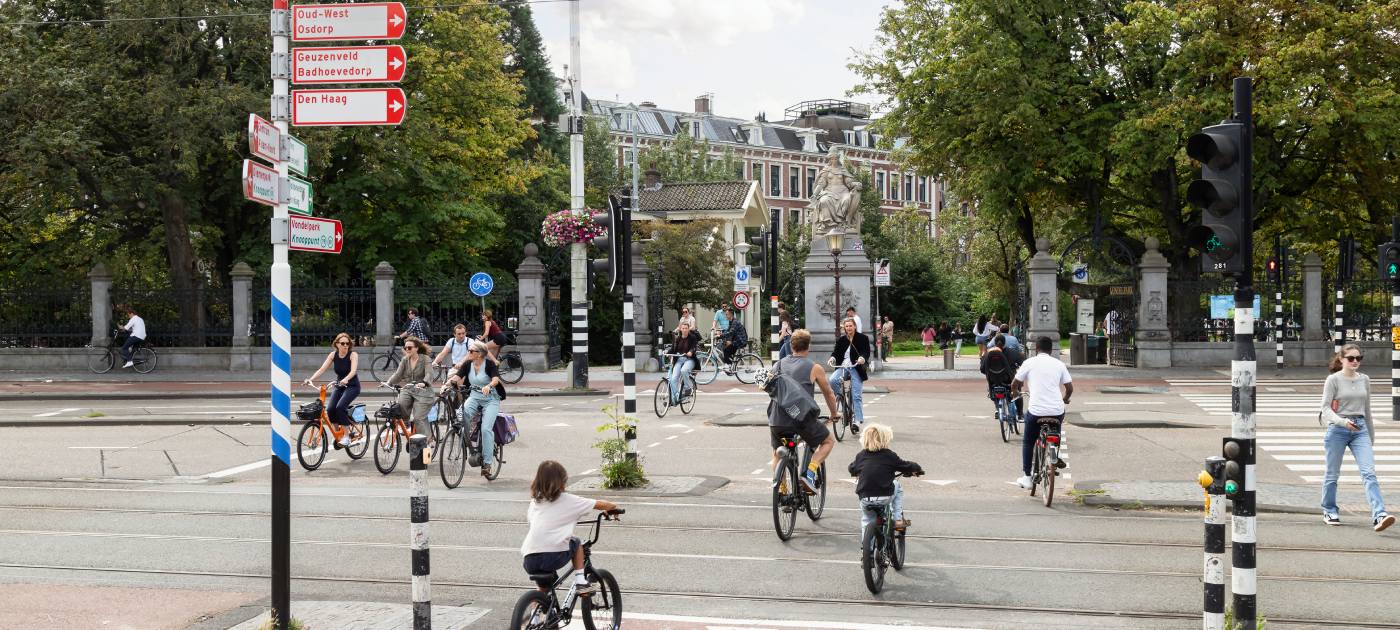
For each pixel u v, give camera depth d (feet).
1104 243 127.54
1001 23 113.80
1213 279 112.78
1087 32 115.75
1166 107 103.65
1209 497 20.77
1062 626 25.61
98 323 112.78
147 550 33.78
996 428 65.10
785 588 29.04
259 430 65.57
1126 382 96.12
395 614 25.81
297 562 32.22
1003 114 112.37
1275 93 101.09
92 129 107.24
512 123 143.64
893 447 57.06
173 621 25.31
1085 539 35.09
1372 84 102.58
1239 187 21.68
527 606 21.58
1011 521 38.11
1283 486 44.80
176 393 90.02
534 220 165.58
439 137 126.21
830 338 115.44
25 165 102.32
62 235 123.85
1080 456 53.47
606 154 206.49
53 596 27.68
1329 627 25.53
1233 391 21.54
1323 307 111.14
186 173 107.96
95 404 85.05
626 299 45.85
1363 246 117.80
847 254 116.16
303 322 111.65
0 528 37.27
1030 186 121.29
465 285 114.01
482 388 47.34
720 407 79.46
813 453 36.40
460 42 130.00
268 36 106.93
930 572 30.81
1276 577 30.19
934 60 117.08
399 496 43.98
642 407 79.36
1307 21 103.91
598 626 23.86
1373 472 36.63
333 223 25.90
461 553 33.45
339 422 52.39
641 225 165.07
